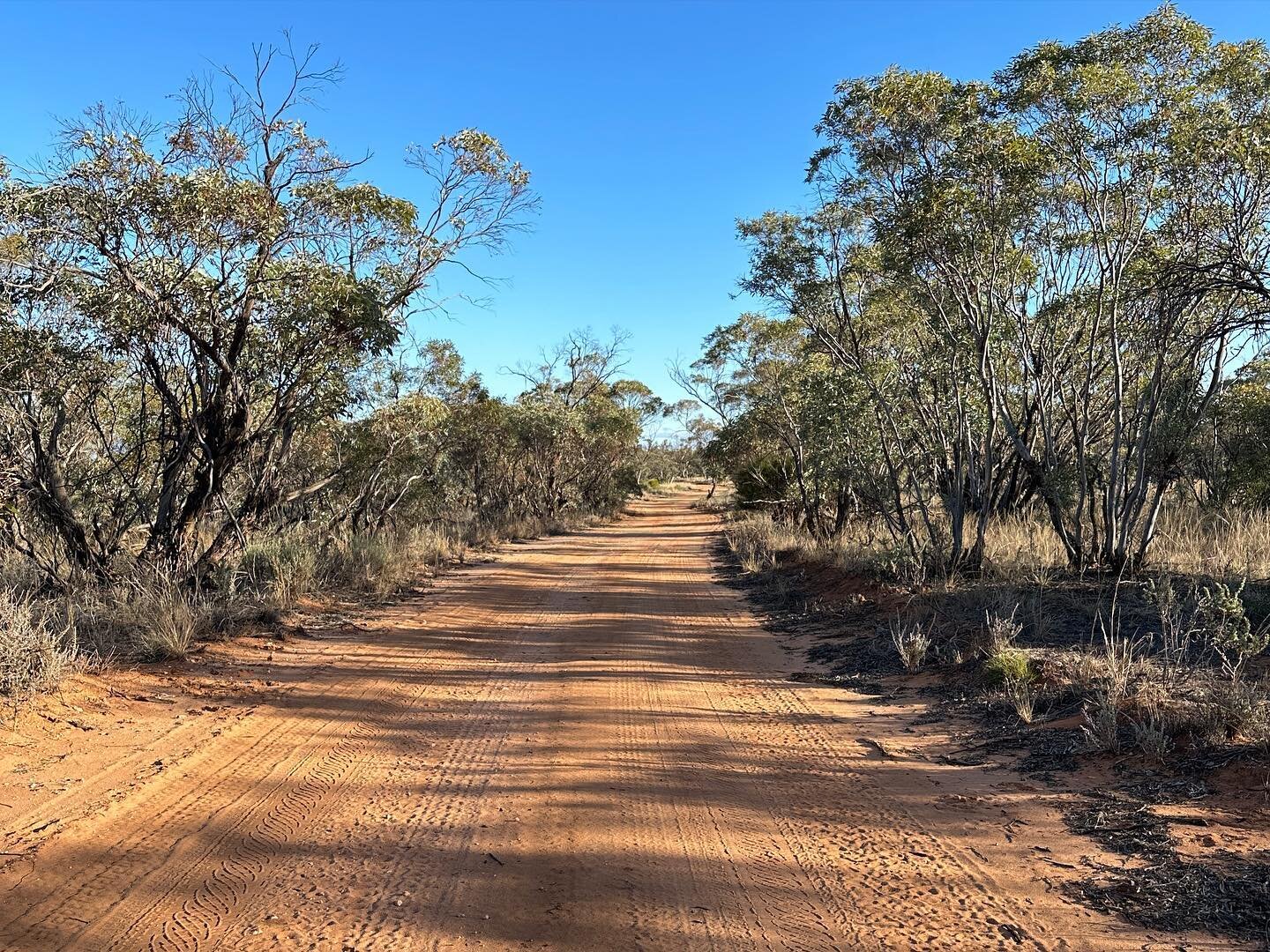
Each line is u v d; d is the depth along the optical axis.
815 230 13.62
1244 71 9.88
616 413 39.28
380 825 4.54
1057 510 11.44
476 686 7.89
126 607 8.67
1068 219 12.33
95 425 10.94
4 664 5.96
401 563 16.08
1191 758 5.06
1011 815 4.68
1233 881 3.62
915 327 13.53
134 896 3.68
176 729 6.06
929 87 10.73
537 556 22.41
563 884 3.86
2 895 3.62
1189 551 11.09
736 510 38.97
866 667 8.67
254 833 4.40
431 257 12.41
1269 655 6.75
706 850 4.27
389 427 15.92
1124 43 10.30
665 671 8.70
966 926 3.46
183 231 9.70
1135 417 11.03
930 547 12.64
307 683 7.70
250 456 12.70
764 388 23.97
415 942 3.32
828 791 5.16
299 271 10.85
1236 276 8.06
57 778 4.98
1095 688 6.38
